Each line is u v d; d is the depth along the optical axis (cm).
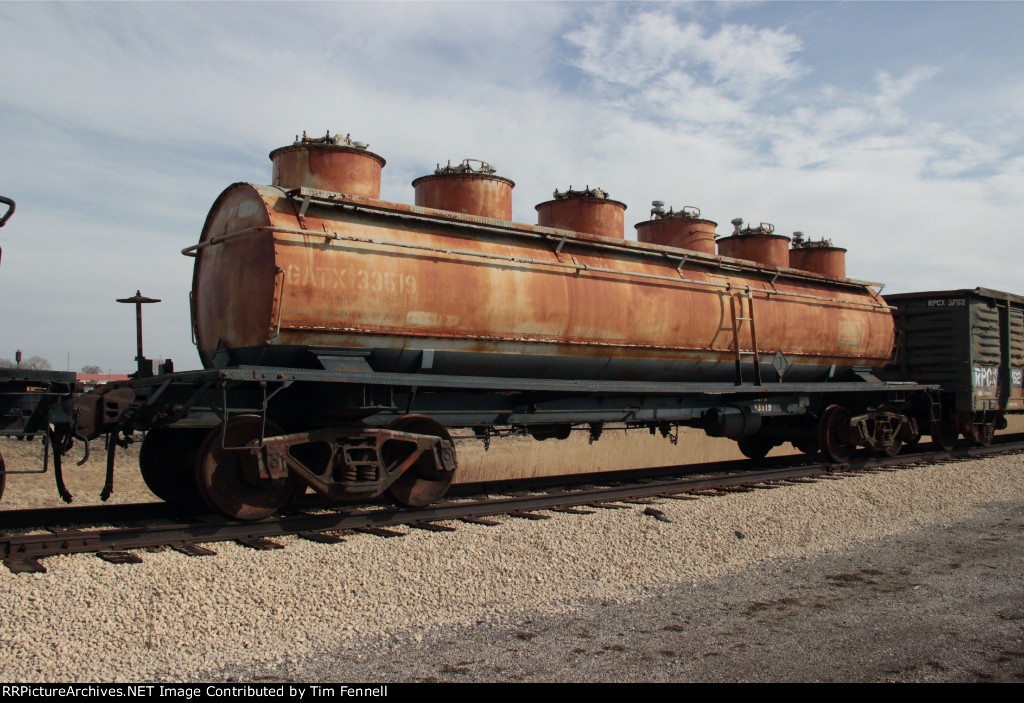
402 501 877
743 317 1255
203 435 925
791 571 751
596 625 581
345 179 907
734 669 490
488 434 1041
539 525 811
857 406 1539
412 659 504
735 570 754
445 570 671
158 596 550
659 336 1130
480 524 827
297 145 903
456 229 966
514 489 1127
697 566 760
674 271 1192
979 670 492
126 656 480
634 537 804
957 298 1677
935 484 1219
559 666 494
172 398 827
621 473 1308
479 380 895
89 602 525
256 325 805
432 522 841
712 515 916
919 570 752
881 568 760
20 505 1070
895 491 1145
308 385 859
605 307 1057
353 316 832
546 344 1007
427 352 903
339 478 808
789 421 1489
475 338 932
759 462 1532
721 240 1503
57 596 523
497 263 958
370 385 839
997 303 1786
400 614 589
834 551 835
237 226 857
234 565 613
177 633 514
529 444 2192
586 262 1068
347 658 504
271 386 827
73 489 1265
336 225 844
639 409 1166
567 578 698
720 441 2291
